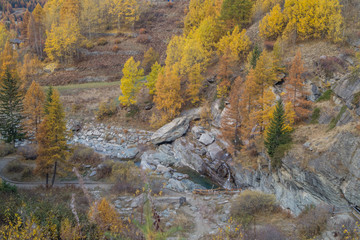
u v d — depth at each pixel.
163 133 46.75
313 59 39.91
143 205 8.55
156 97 52.28
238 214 23.72
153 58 74.19
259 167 32.44
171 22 95.69
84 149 44.56
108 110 56.38
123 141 50.00
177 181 35.19
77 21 82.81
